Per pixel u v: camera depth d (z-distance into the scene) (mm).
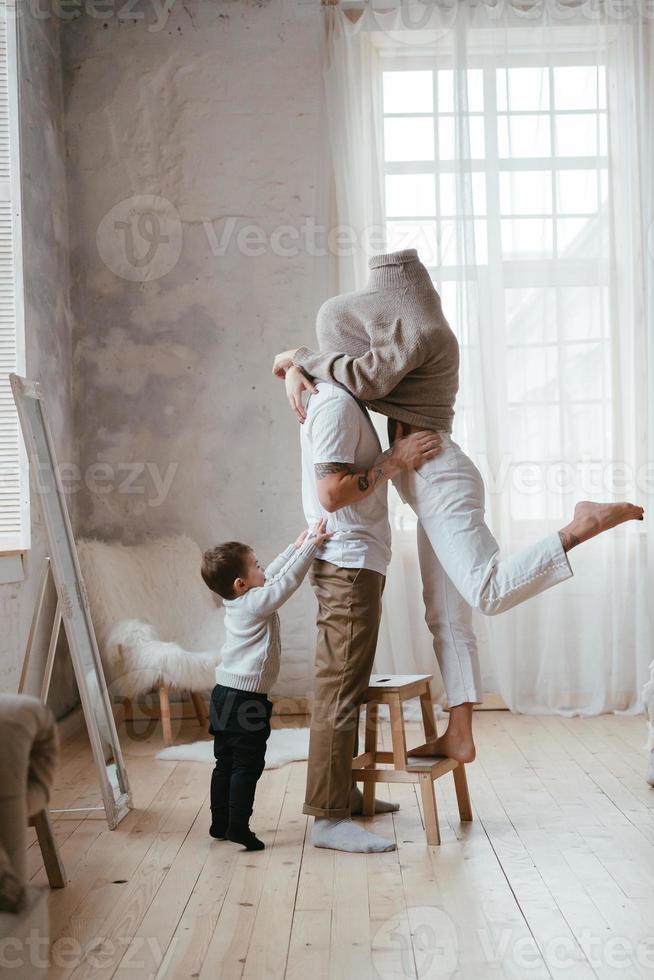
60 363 4531
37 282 4168
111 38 4742
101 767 3068
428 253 4648
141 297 4766
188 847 2836
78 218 4738
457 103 4566
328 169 4645
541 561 2650
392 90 4656
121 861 2723
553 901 2369
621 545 4555
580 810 3113
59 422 4504
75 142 4734
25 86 4078
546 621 4570
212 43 4754
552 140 4602
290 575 2828
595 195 4613
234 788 2789
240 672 2838
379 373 2760
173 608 4434
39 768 1824
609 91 4598
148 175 4750
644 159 4582
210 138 4750
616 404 4574
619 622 4547
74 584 3295
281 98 4738
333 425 2762
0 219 3912
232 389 4777
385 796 3350
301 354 2957
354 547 2842
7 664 3564
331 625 2859
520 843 2803
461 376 4598
